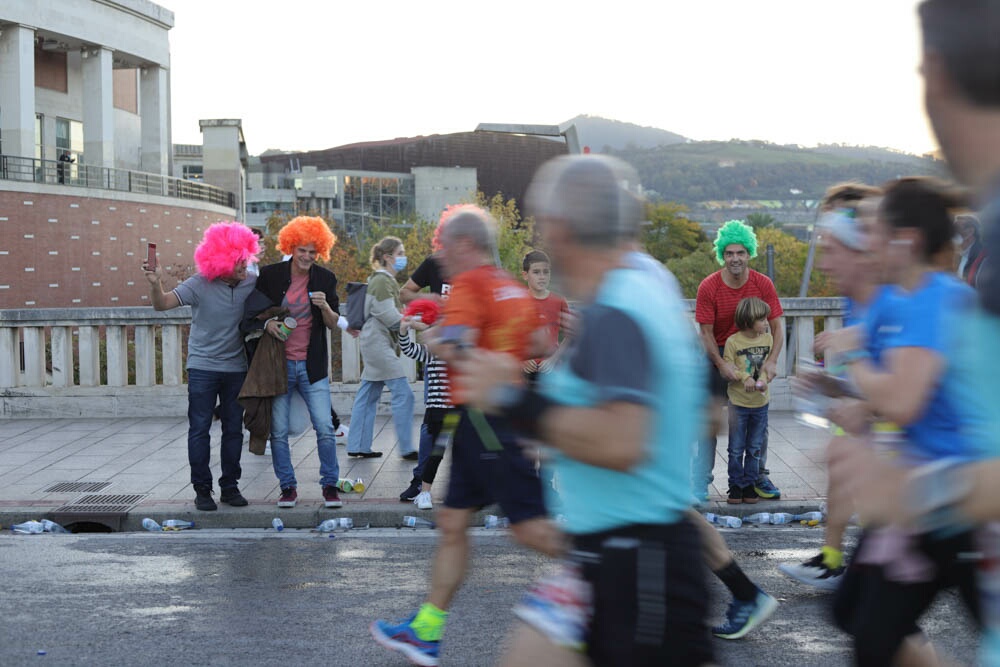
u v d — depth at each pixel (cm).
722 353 1097
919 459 274
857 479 274
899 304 402
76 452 1424
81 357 1747
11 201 5819
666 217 16325
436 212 14838
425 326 852
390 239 1313
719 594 784
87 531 1098
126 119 8044
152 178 7025
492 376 339
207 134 9462
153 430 1595
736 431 1089
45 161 6181
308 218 1079
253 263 1155
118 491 1194
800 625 723
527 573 877
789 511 1098
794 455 1350
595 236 350
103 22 6744
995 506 230
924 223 418
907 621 414
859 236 502
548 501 614
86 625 734
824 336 454
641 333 333
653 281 349
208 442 1098
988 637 245
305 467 1320
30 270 5919
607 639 342
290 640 699
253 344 1072
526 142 13562
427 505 1091
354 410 1345
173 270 7050
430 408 1060
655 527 343
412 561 930
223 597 809
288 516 1090
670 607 337
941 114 213
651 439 331
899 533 351
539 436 337
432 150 15050
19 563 921
